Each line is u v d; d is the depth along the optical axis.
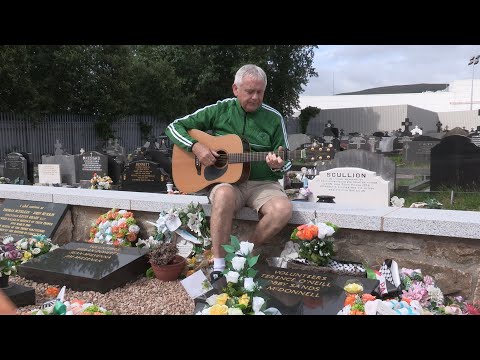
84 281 3.39
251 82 3.38
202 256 3.83
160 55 25.50
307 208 3.52
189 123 3.73
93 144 22.38
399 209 3.46
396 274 2.95
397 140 17.73
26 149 19.25
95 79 21.33
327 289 2.77
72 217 4.70
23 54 17.08
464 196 8.74
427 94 46.66
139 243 4.10
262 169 3.58
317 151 3.34
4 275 3.16
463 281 2.93
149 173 8.88
